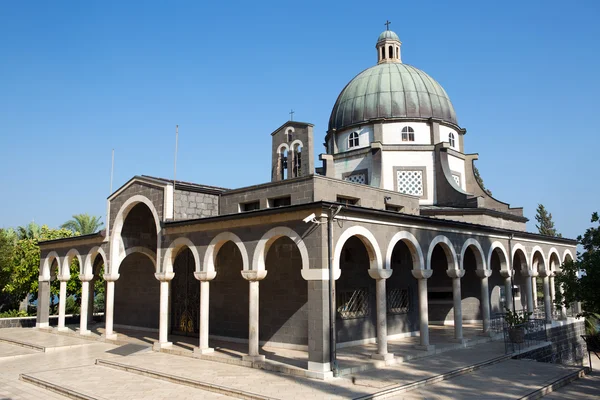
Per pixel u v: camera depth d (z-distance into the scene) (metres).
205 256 18.14
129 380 15.16
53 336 24.58
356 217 15.69
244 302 20.70
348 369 14.64
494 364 17.05
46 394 14.32
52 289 35.81
